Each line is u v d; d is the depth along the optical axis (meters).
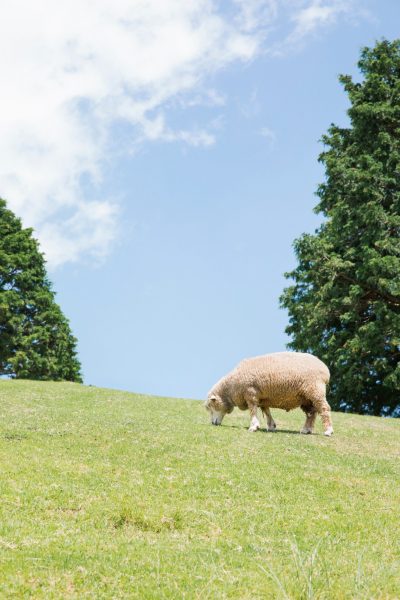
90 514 10.31
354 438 19.47
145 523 10.15
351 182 37.44
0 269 46.75
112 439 16.19
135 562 8.33
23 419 18.75
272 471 13.73
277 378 18.69
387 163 36.47
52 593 7.17
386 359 33.69
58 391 27.78
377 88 38.78
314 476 13.59
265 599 7.41
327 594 7.45
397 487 13.31
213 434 17.62
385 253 35.09
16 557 8.08
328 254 36.34
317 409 18.91
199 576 7.98
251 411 19.06
